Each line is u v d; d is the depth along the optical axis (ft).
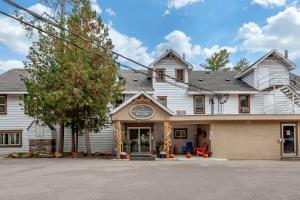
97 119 86.74
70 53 80.43
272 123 88.74
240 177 45.29
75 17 82.64
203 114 91.15
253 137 87.97
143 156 84.89
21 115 96.48
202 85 102.32
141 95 83.35
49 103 78.23
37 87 83.15
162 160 77.77
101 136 98.02
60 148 89.51
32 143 93.25
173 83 91.20
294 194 32.35
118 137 83.10
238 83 106.63
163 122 87.56
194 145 98.48
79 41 80.33
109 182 40.40
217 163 70.03
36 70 84.64
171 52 98.22
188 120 84.79
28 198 30.53
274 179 43.27
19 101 96.63
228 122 87.56
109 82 82.38
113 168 57.00
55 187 36.63
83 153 88.74
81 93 78.33
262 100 101.65
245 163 70.64
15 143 96.02
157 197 30.91
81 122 86.84
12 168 57.06
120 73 109.09
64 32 82.43
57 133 97.19
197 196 31.37
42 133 93.91
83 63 79.56
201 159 80.02
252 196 31.32
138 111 83.76
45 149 93.25
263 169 56.65
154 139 93.81
